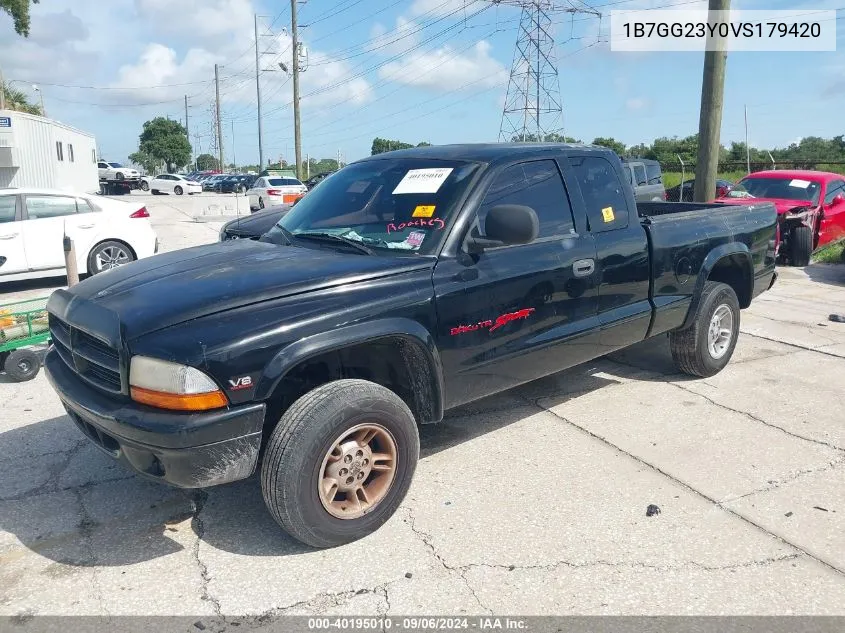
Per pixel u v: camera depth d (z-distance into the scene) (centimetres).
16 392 582
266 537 354
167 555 339
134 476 422
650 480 410
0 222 1002
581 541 348
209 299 323
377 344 374
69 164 2698
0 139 2236
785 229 1152
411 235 387
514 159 423
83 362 349
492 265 394
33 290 1055
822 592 309
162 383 300
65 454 454
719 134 1011
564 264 432
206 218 2316
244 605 301
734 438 468
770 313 834
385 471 352
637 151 4206
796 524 363
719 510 376
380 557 335
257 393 309
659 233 502
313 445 317
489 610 297
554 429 485
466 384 391
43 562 335
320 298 334
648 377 596
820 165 2819
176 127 9325
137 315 318
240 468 314
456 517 370
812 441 463
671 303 519
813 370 612
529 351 417
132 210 1116
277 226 459
